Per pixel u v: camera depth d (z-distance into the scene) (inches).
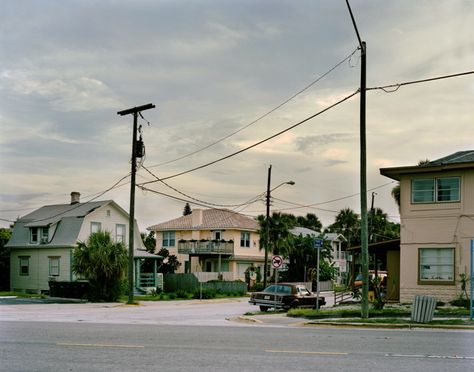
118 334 621.6
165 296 1838.1
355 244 3651.6
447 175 1138.0
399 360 442.3
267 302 1254.3
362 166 894.4
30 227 2138.3
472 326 741.9
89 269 1540.4
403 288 1160.8
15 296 1785.2
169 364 420.5
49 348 502.0
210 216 2746.1
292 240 2583.7
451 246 1120.8
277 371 393.4
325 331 682.2
